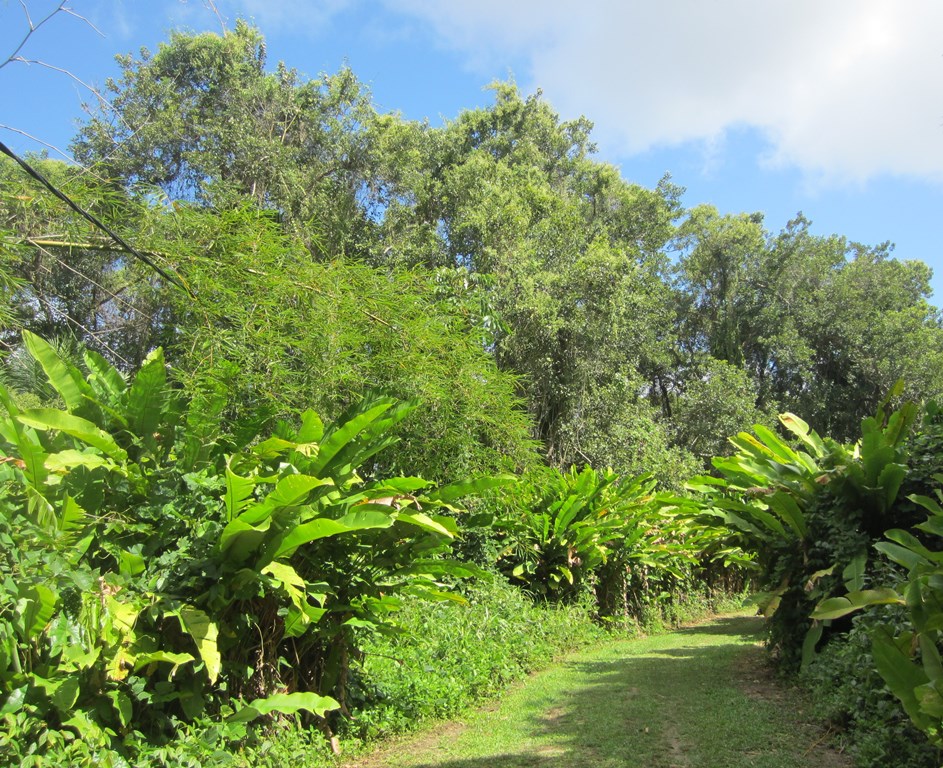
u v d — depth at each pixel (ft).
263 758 15.40
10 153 12.94
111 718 13.46
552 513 36.52
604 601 40.55
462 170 69.41
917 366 94.02
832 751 16.10
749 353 111.65
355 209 66.33
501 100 84.53
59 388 16.10
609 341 63.00
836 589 22.40
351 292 22.65
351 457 17.02
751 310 108.88
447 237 66.74
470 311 30.68
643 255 87.51
